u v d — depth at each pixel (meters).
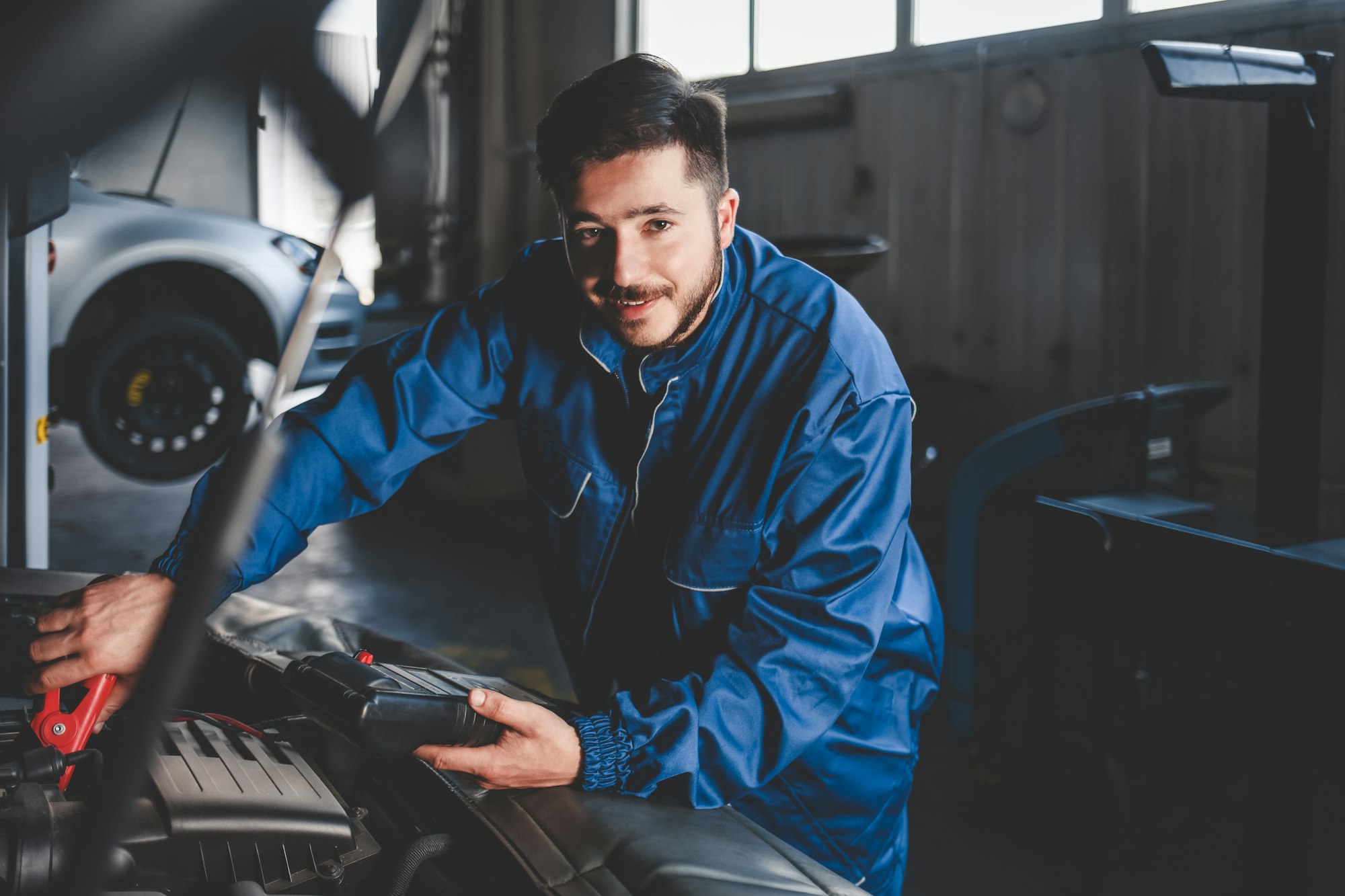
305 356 0.30
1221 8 3.37
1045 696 2.24
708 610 0.97
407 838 0.83
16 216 1.40
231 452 0.29
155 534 4.11
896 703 1.08
